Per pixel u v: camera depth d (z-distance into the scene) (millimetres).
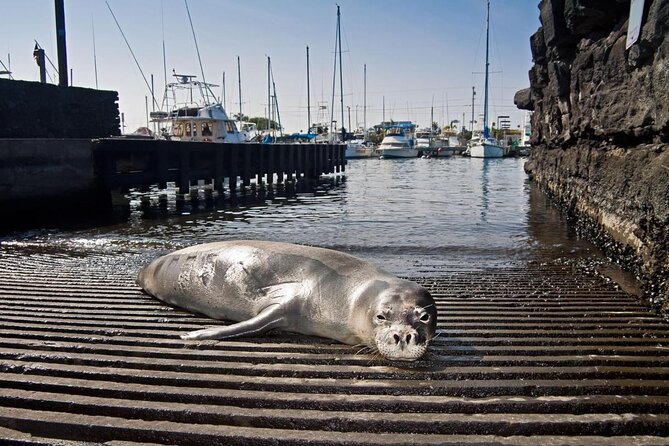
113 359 3820
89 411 3137
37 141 14016
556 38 15516
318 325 4348
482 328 4664
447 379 3516
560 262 8773
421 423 2934
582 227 12523
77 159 15039
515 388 3350
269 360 3812
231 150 23016
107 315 5059
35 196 14047
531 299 5875
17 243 11023
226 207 18406
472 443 2764
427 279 7125
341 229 13094
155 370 3658
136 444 2848
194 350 4008
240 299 4742
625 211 9016
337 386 3357
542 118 22531
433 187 27234
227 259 4934
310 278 4516
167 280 5391
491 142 67688
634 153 9219
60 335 4402
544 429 2934
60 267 8094
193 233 12523
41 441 2869
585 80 12664
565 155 17047
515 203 19109
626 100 9289
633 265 7887
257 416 2998
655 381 3492
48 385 3398
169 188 25703
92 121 21656
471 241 11180
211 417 3027
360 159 70500
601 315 5219
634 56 8359
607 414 3090
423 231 12703
